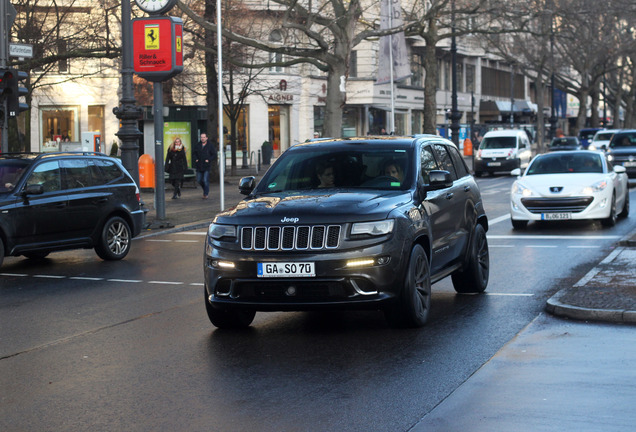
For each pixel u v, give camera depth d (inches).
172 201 1123.9
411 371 281.6
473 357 300.4
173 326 370.3
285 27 1233.4
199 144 1145.4
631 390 251.4
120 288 484.1
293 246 323.0
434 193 383.9
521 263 550.0
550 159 809.5
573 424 220.4
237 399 252.7
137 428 227.1
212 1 1417.3
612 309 356.5
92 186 609.9
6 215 549.3
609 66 2871.6
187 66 1724.9
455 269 406.3
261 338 340.2
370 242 323.0
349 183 369.4
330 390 260.1
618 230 735.1
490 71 3427.7
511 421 224.4
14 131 1321.4
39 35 1234.6
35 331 367.6
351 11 1283.2
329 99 1295.5
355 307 324.2
